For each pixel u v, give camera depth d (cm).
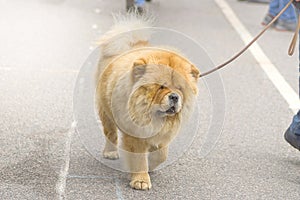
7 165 596
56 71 919
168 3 1579
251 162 647
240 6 1620
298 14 661
